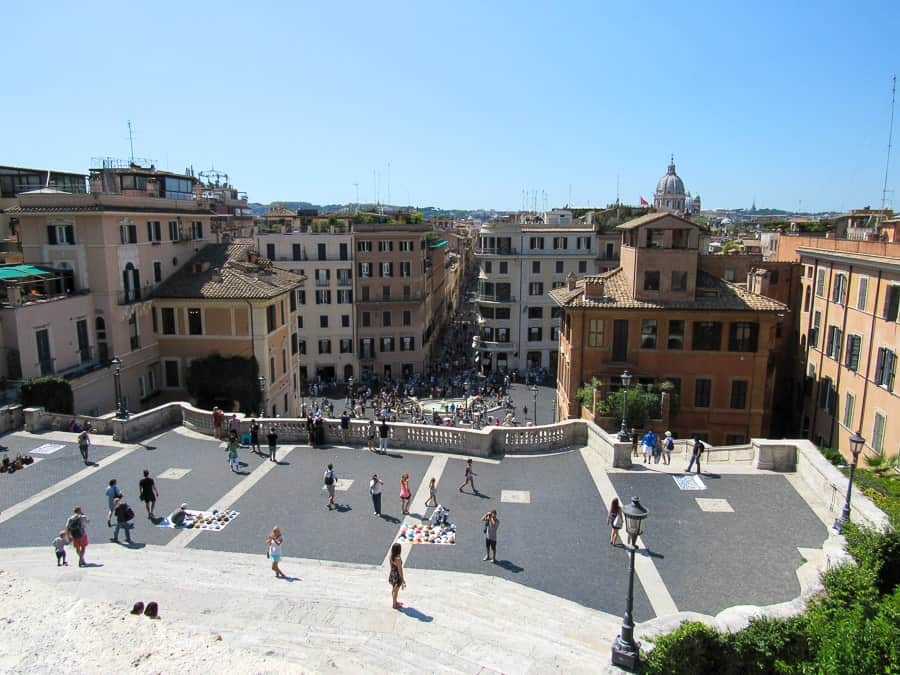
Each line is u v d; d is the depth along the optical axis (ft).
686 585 63.98
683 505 82.58
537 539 74.95
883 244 131.03
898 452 118.32
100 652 39.22
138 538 75.61
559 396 177.37
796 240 191.31
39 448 106.52
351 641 52.03
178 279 170.81
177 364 167.32
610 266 304.71
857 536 59.21
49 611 43.62
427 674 47.09
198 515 81.71
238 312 162.30
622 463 96.48
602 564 68.85
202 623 54.24
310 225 290.97
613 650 49.26
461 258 630.74
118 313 151.74
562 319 172.45
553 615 58.54
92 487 90.94
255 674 38.32
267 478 94.84
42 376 132.98
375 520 80.89
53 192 148.87
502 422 209.77
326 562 69.92
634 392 135.13
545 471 96.68
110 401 148.87
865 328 134.62
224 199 365.40
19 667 37.24
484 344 309.22
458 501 86.33
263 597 60.18
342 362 292.40
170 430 117.80
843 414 144.15
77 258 149.28
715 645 49.47
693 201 517.14
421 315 299.79
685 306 143.02
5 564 67.77
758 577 65.16
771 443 93.30
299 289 285.02
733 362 143.95
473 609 59.36
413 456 104.37
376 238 289.12
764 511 80.33
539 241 303.27
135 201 160.45
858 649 44.93
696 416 146.30
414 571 67.62
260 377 163.73
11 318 128.26
